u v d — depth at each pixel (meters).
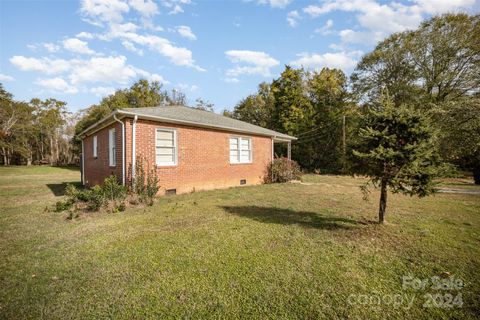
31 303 2.39
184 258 3.39
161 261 3.30
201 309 2.28
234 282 2.75
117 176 8.34
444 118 13.75
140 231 4.62
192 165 9.91
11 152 39.12
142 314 2.21
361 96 24.16
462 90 18.89
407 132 4.28
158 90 37.12
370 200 7.91
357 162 4.90
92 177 11.88
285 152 27.88
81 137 13.64
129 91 35.25
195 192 9.77
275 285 2.68
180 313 2.22
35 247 3.84
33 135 40.09
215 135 11.04
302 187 11.73
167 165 8.95
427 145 4.21
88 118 34.16
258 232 4.53
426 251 3.62
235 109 37.75
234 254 3.52
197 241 4.06
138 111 8.45
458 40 18.56
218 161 11.19
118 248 3.78
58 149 43.66
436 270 3.04
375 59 22.73
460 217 5.62
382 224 4.98
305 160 26.83
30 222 5.29
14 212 6.25
